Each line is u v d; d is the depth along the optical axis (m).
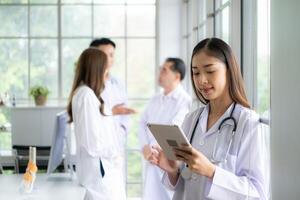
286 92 1.71
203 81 1.89
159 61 5.93
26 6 6.00
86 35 6.06
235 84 1.93
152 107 4.23
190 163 1.79
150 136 4.22
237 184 1.80
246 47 2.85
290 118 1.67
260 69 2.59
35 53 6.03
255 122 1.89
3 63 6.00
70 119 3.08
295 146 1.62
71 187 2.80
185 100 4.10
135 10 6.08
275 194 1.85
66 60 6.05
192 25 4.91
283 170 1.75
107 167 2.95
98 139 2.91
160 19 5.91
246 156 1.87
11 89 6.02
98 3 6.06
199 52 1.90
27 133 5.09
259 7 2.61
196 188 1.93
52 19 6.04
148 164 4.04
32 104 5.77
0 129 5.22
